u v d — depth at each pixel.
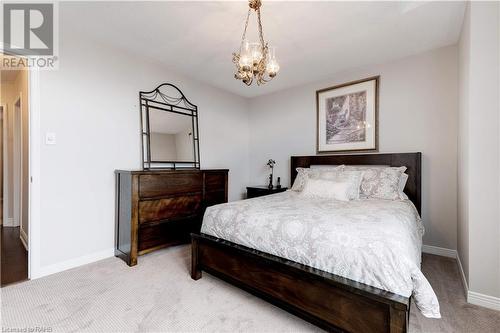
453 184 2.75
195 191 3.23
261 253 1.77
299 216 1.81
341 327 1.38
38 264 2.24
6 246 3.01
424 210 2.94
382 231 1.46
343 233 1.49
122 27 2.42
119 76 2.87
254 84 4.02
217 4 2.07
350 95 3.50
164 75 3.36
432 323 1.62
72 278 2.23
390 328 1.20
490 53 1.78
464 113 2.14
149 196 2.69
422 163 2.96
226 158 4.36
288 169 4.26
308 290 1.51
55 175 2.35
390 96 3.18
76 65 2.50
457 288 2.06
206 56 3.06
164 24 2.37
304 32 2.49
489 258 1.79
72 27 2.42
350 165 3.42
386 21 2.30
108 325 1.58
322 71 3.52
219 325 1.59
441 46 2.81
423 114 2.95
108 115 2.76
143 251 2.66
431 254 2.87
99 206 2.68
